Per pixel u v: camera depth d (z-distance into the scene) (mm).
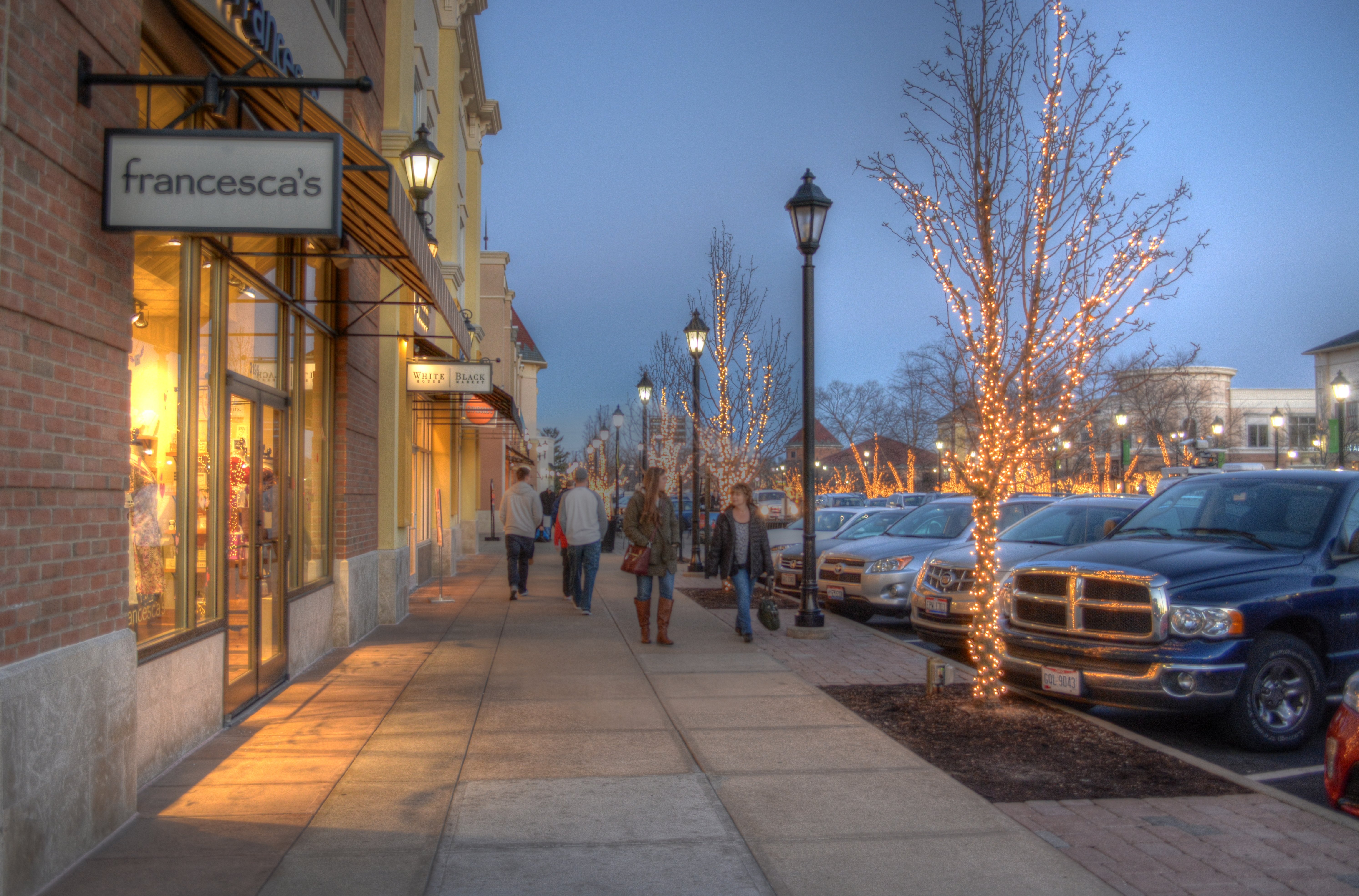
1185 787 5582
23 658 3902
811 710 7457
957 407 10625
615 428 38438
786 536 17703
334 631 10242
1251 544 7473
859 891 4137
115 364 4738
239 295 7199
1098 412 10484
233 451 7086
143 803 5152
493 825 4883
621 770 5828
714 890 4133
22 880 3830
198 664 6285
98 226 4574
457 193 19766
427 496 18453
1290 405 71812
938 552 10664
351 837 4695
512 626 12164
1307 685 6801
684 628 12016
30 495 3945
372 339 11758
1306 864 4441
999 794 5445
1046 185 7137
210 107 4887
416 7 16031
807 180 11523
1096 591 7059
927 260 7645
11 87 3809
